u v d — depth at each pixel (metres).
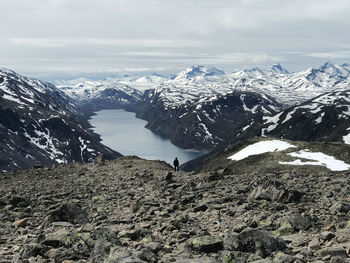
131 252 9.28
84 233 11.70
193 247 10.26
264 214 14.53
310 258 8.88
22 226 16.08
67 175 36.28
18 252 11.39
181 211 17.44
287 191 17.31
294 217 12.74
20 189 27.56
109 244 10.18
